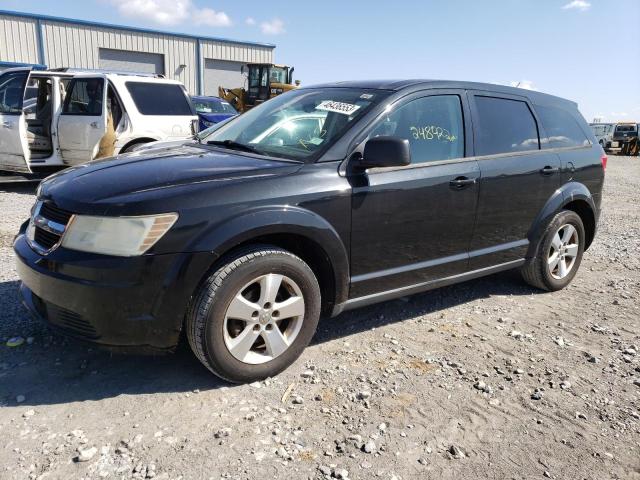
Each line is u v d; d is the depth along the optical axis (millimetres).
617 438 2855
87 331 2857
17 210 7672
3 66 22297
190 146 3982
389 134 3678
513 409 3072
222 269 2912
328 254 3314
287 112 4031
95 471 2363
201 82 32500
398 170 3654
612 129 37250
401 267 3764
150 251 2752
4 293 4234
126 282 2730
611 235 8219
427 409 3010
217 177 3062
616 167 24969
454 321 4285
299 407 2941
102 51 28625
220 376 3047
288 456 2537
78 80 9250
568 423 2965
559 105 5141
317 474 2436
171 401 2918
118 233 2750
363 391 3127
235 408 2891
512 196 4387
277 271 3096
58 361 3279
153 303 2797
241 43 33594
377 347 3730
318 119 3764
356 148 3490
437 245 3943
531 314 4539
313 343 3742
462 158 4090
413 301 4684
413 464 2555
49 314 3002
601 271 6008
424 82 4016
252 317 3062
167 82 9719
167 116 9578
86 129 8977
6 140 8977
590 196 5172
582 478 2535
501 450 2703
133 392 2990
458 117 4141
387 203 3549
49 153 9625
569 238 5105
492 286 5211
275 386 3135
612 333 4215
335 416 2881
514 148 4496
